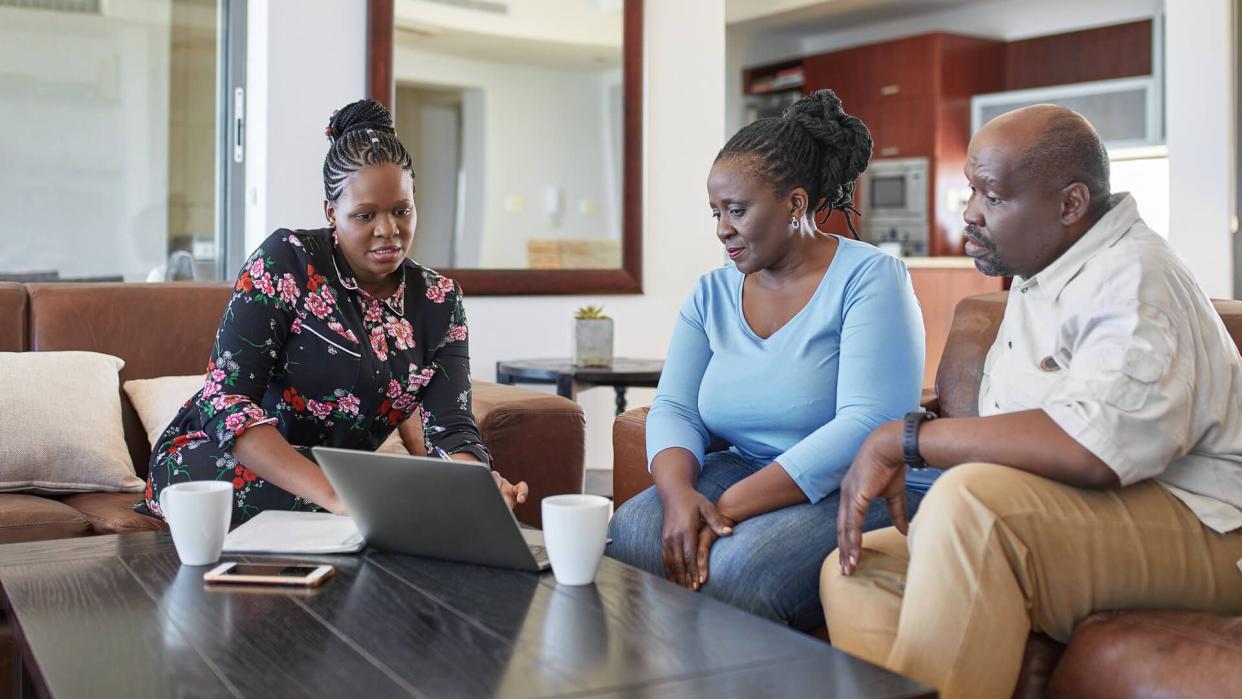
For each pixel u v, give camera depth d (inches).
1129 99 252.8
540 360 149.3
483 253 160.2
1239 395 57.4
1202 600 54.7
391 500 57.0
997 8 288.7
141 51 150.3
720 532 63.7
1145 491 55.2
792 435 69.7
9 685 70.7
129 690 39.7
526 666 42.0
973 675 50.9
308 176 146.7
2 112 144.9
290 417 76.0
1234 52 186.9
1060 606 53.6
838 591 57.1
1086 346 55.2
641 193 169.0
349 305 75.6
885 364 65.8
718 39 174.7
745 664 42.4
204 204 154.1
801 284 70.3
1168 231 194.2
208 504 57.1
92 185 149.6
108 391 94.0
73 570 56.7
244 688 39.8
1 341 96.8
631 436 86.3
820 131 68.1
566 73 164.7
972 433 54.4
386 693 39.2
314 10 146.3
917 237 280.5
